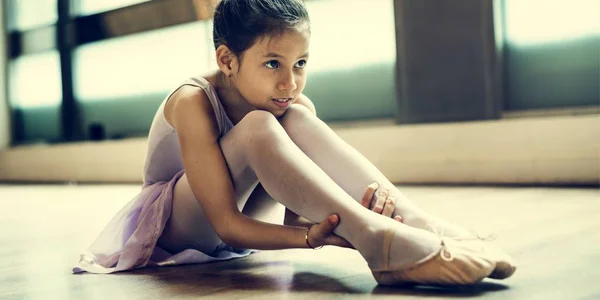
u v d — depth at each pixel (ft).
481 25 11.46
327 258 4.43
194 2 16.19
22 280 4.12
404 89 12.52
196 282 3.73
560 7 10.93
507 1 11.52
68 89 20.11
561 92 11.04
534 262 3.95
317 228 3.40
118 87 19.01
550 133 10.25
